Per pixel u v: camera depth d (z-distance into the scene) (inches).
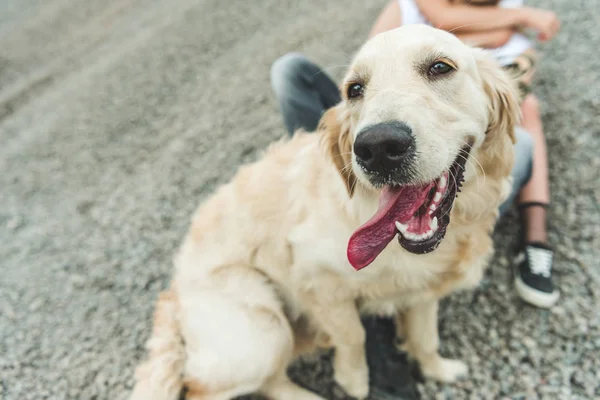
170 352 22.8
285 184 21.1
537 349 23.3
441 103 16.2
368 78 17.4
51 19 137.2
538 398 21.8
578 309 24.2
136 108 60.2
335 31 57.3
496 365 23.3
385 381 24.0
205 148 45.4
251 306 22.1
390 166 15.0
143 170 46.4
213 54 67.9
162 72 67.9
